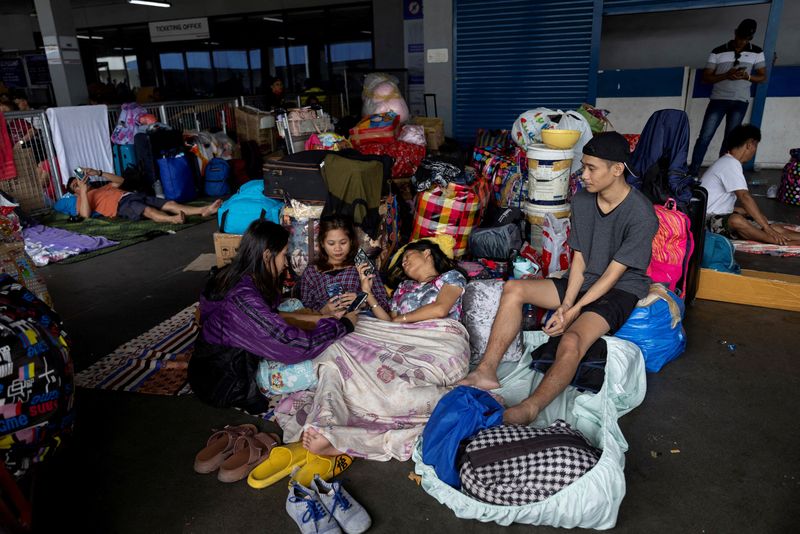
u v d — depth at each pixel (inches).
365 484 85.9
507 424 84.8
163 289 169.8
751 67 263.7
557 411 97.7
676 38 384.8
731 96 269.0
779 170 327.9
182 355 124.0
